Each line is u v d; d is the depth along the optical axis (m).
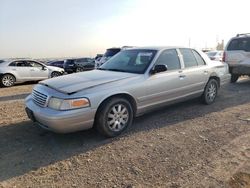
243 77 12.64
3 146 4.27
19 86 13.21
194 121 5.48
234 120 5.54
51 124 4.05
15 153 4.02
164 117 5.75
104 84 4.47
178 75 5.66
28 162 3.74
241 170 3.43
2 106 7.25
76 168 3.57
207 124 5.29
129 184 3.17
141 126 5.17
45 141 4.48
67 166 3.62
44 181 3.26
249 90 9.00
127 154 3.96
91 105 4.19
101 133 4.50
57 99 4.09
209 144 4.28
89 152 4.05
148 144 4.31
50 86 4.43
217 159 3.75
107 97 4.39
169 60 5.65
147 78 5.04
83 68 25.59
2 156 3.92
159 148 4.15
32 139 4.57
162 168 3.53
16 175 3.40
